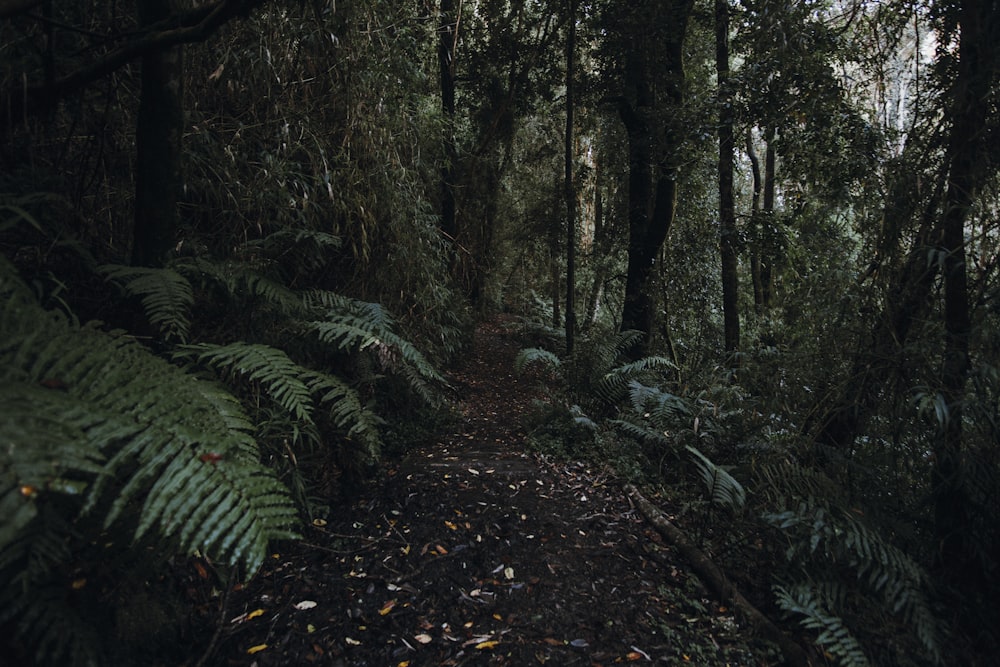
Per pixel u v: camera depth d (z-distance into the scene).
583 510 3.34
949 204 2.78
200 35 1.85
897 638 2.45
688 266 7.29
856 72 4.43
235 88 3.23
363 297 4.06
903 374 2.94
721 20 6.39
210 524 1.12
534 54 9.73
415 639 2.11
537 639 2.19
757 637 2.34
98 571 1.69
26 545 1.21
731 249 6.57
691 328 7.59
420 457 4.05
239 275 2.54
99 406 1.22
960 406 2.57
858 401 3.23
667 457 4.18
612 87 7.32
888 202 3.20
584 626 2.30
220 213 3.03
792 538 2.74
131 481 1.10
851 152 3.86
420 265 4.86
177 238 2.74
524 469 3.89
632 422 4.30
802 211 4.61
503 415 5.72
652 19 6.33
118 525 1.66
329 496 3.05
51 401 1.10
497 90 10.78
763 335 6.63
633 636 2.26
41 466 0.93
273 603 2.18
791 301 4.10
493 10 9.68
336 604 2.24
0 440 0.92
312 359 3.17
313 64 3.63
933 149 3.04
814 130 4.28
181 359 2.28
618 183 9.62
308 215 3.41
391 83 4.32
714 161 7.89
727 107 4.84
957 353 2.72
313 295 3.15
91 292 2.36
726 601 2.54
